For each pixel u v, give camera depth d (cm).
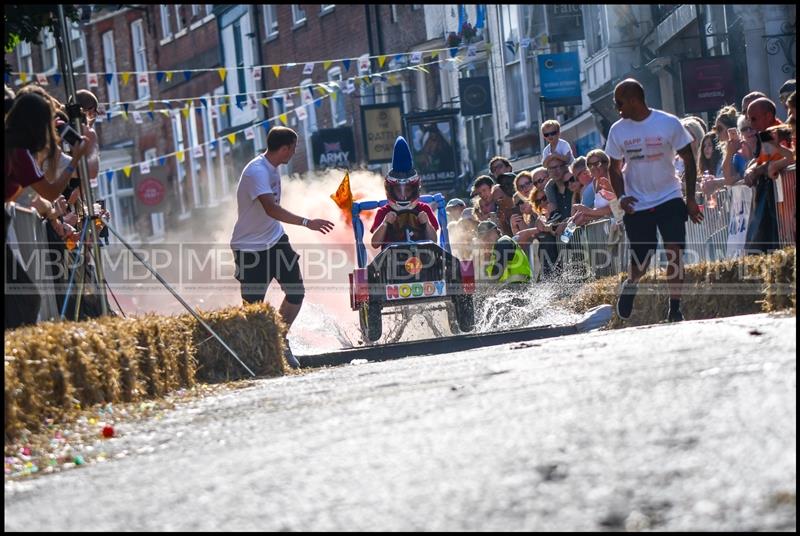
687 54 9306
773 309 3097
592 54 10762
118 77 19950
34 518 1480
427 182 12538
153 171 18500
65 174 3048
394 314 4834
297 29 16375
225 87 18062
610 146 3622
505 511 1212
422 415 1852
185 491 1520
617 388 1823
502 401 1864
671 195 3591
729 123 4250
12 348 2495
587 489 1255
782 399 1545
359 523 1232
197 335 3584
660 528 1112
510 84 12269
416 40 13975
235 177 17912
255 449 1805
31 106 2919
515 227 5462
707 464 1292
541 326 4219
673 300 3600
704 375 1838
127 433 2367
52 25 4294
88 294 3578
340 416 2017
